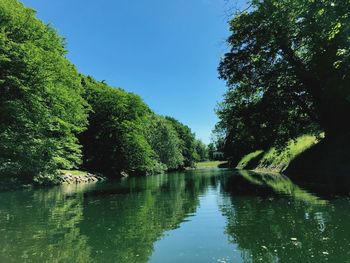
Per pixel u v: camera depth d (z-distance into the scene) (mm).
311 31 21344
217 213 12859
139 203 16656
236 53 27891
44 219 12422
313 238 8391
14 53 24141
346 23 12719
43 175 30688
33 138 27062
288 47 25312
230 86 29828
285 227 9750
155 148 75438
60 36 31656
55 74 28375
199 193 20750
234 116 31203
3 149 25516
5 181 26547
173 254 7629
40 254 7832
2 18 25391
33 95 25828
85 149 54094
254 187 22266
